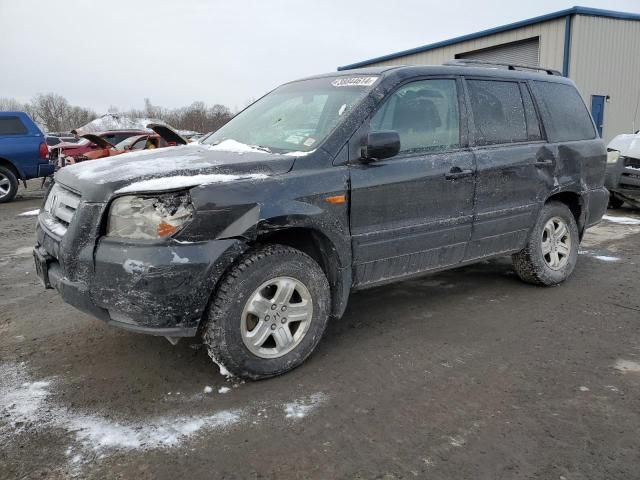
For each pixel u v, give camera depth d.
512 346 3.73
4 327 4.16
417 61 21.28
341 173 3.39
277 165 3.23
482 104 4.34
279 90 4.63
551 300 4.70
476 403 2.96
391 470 2.40
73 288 2.99
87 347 3.74
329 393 3.09
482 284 5.19
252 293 3.08
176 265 2.80
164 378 3.27
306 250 3.56
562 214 5.02
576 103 5.25
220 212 2.91
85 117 92.88
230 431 2.71
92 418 2.82
